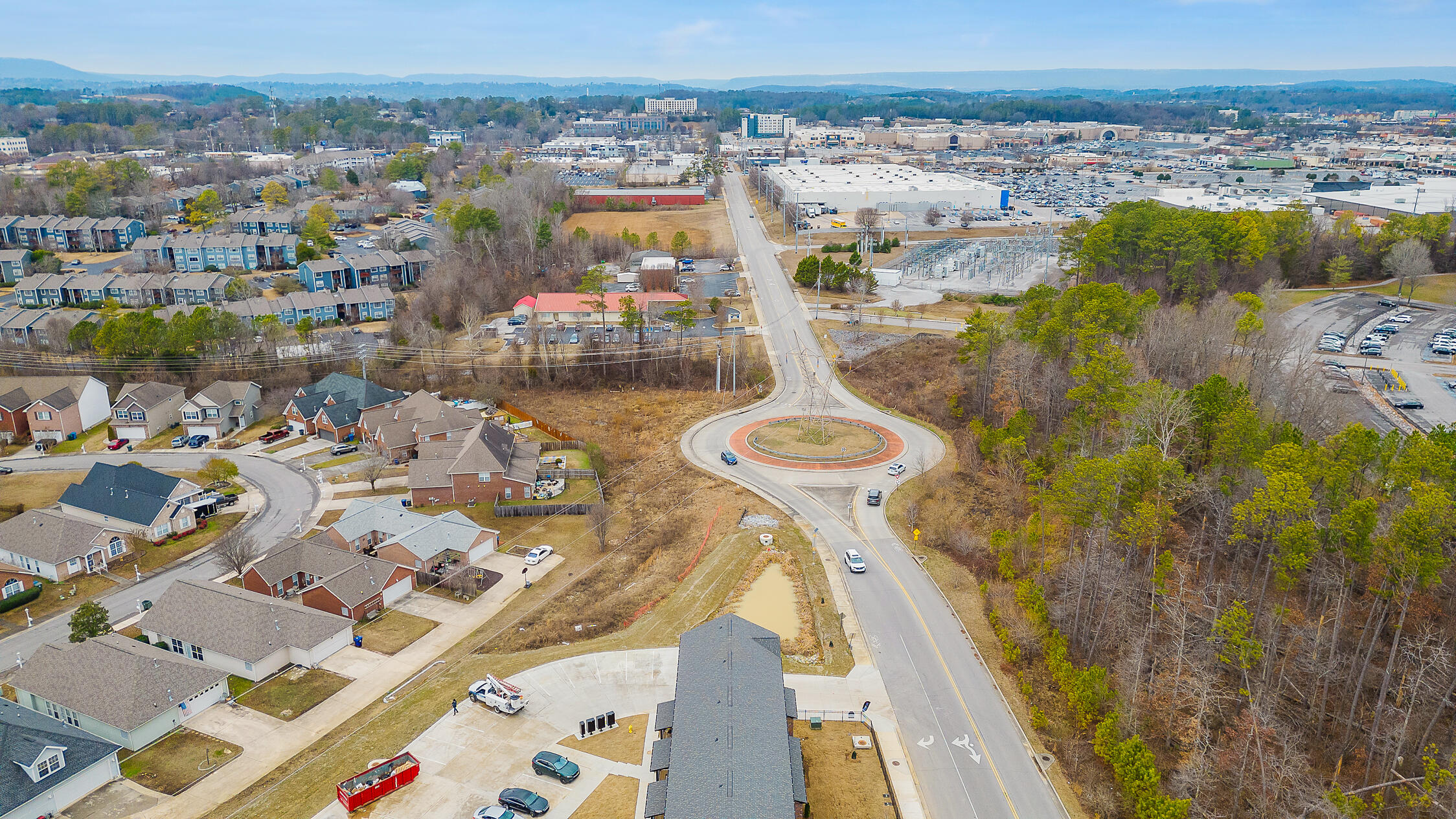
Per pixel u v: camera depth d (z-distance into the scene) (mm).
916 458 101500
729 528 85812
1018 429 88188
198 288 166875
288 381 130750
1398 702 53094
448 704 60688
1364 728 53906
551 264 191375
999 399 101312
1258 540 66875
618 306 157000
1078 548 72688
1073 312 100938
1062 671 59562
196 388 129875
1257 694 56125
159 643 69688
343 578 73875
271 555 77500
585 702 60719
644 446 110000
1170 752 55156
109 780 54375
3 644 70812
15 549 82375
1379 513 61219
